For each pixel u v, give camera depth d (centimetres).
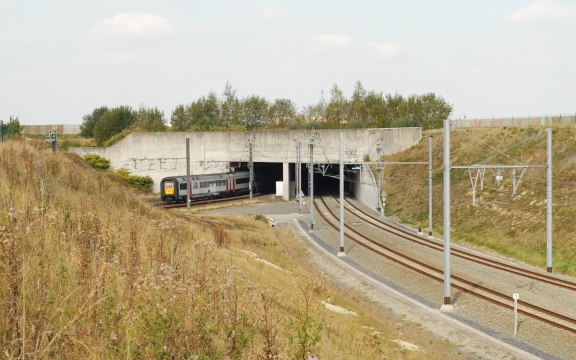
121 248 1316
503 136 6228
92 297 903
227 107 12694
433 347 2084
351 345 1619
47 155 3588
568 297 2630
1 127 4244
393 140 7731
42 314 822
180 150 8938
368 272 3512
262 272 2677
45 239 1120
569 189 4503
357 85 11450
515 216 4559
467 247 4300
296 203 7806
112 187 3756
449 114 10381
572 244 3731
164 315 870
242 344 921
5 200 1497
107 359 790
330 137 8050
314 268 3759
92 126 12975
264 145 8462
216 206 7438
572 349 1966
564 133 5441
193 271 1276
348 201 7956
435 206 5719
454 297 2755
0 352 741
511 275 3162
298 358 952
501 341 2125
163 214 3809
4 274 858
